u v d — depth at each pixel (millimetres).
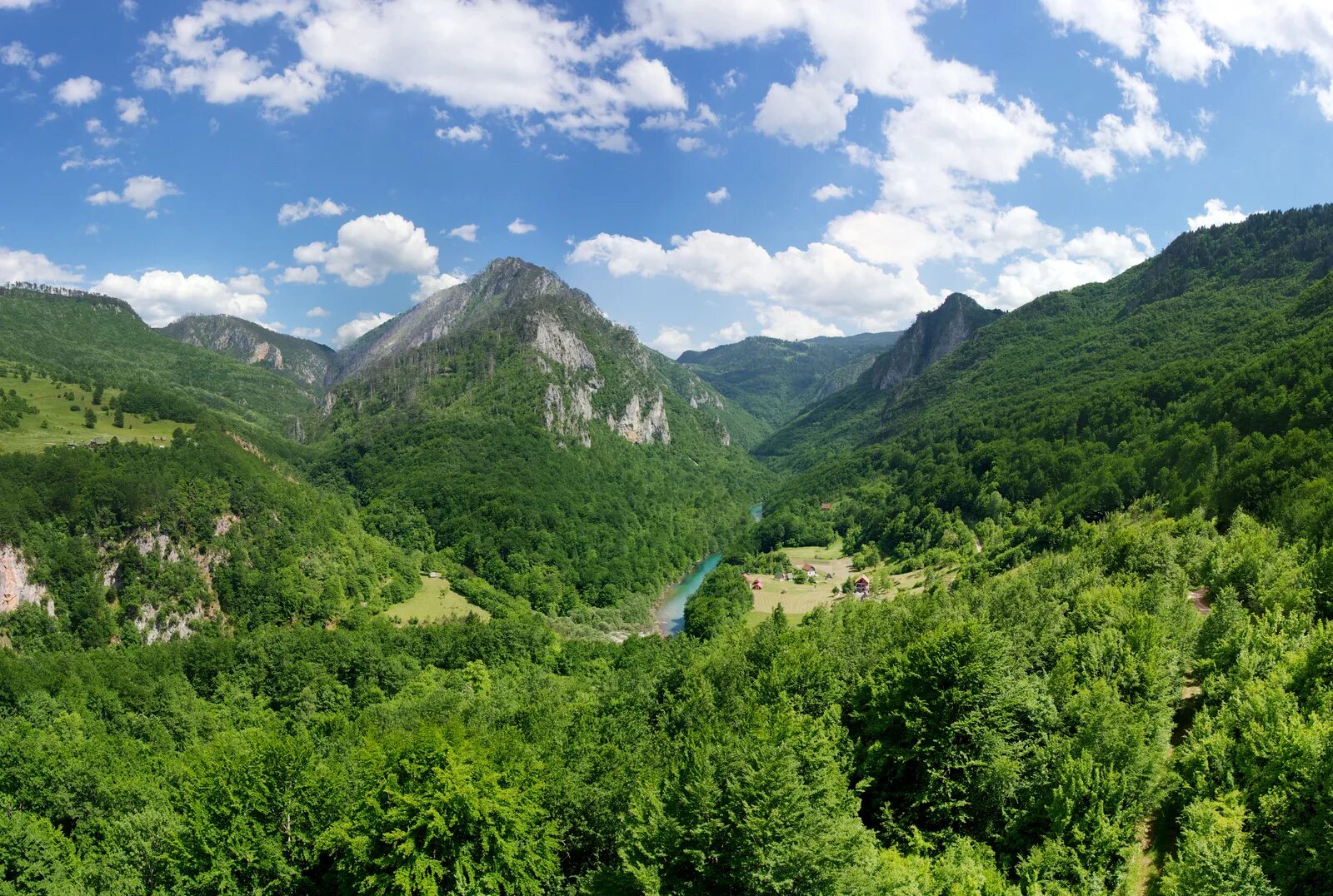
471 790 34125
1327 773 31625
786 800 30391
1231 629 53844
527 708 79625
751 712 51594
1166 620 56719
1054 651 55969
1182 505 110750
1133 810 37625
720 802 31406
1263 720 38375
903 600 91438
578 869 43531
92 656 118250
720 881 29578
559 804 44219
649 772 45312
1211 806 34312
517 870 35375
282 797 39344
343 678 118750
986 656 43312
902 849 39938
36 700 90625
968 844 37062
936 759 41719
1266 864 31609
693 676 76750
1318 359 127188
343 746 73562
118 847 46156
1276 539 77938
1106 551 84438
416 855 32781
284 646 119375
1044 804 38750
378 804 34906
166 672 112188
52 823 57875
